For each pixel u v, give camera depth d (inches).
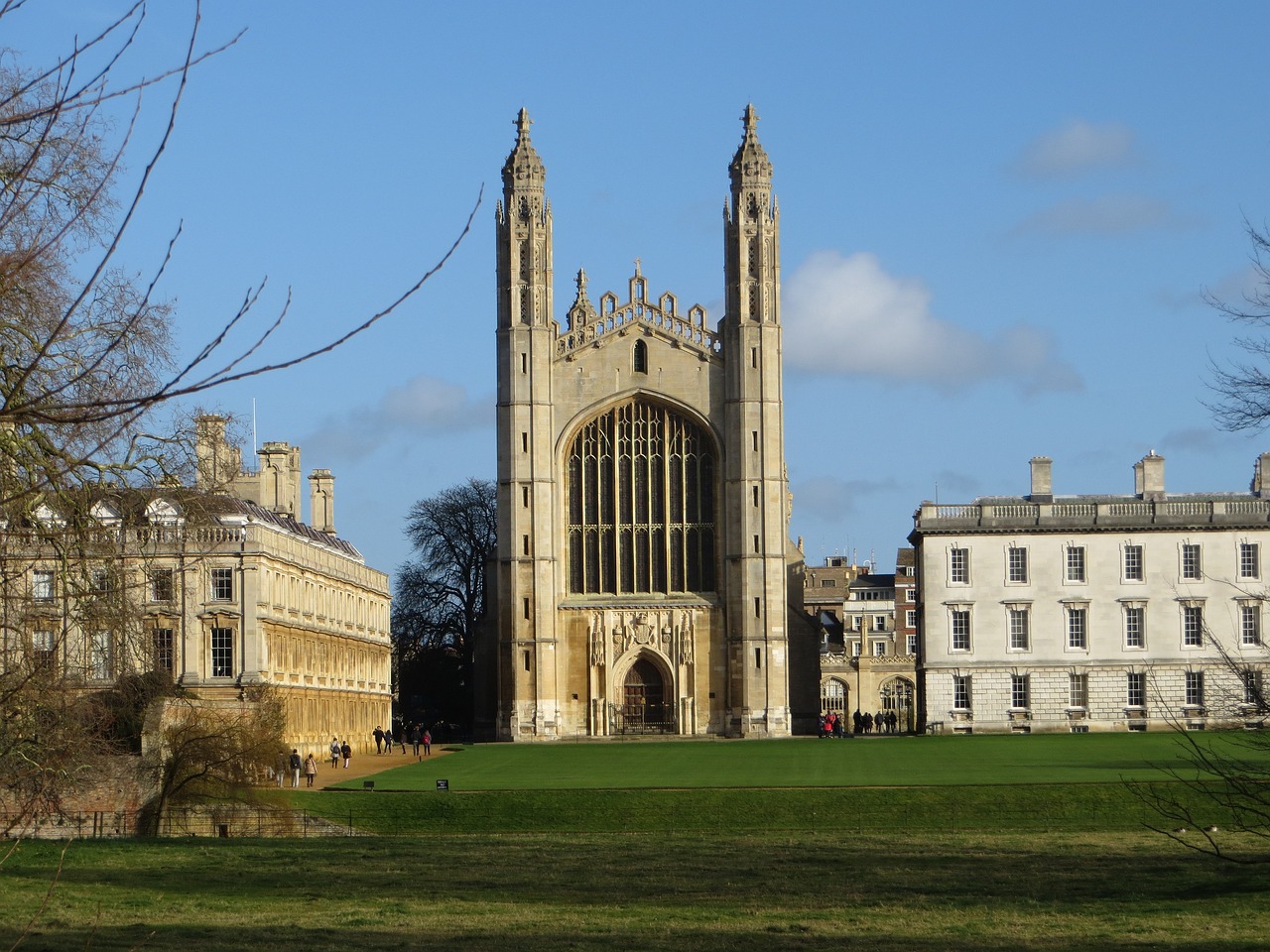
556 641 6023.6
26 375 608.1
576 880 2292.1
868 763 4158.5
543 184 6151.6
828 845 2790.4
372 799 3284.9
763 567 5984.3
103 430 1237.7
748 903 2022.6
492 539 7362.2
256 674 4301.2
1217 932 1702.8
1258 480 6003.9
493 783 3663.9
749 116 6181.1
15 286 698.2
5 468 1172.5
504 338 6087.6
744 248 6082.7
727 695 5994.1
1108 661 5723.4
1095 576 5757.9
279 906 1988.2
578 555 6092.5
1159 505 5757.9
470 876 2338.8
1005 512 5826.8
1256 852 2556.6
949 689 5782.5
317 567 5167.3
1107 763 4005.9
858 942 1672.0
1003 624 5777.6
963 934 1718.8
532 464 6038.4
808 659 6259.8
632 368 6097.4
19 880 2213.3
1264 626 5669.3
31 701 1477.6
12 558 1138.7
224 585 4330.7
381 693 6235.2
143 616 1691.7
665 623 6023.6
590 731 6008.9
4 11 530.3
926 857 2588.6
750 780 3612.2
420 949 1636.3
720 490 6063.0
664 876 2342.5
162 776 3036.4
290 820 3120.1
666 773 3956.7
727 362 6072.8
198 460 1664.6
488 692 6309.1
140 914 1904.5
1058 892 2114.9
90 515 1507.1
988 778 3531.0
